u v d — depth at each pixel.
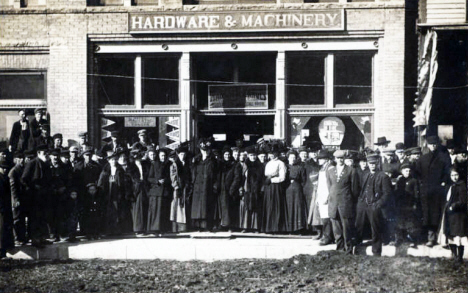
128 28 18.52
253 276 12.16
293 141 18.64
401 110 18.14
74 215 14.79
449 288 11.06
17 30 18.78
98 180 15.28
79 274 12.45
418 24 17.28
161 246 14.09
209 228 15.39
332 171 13.87
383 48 18.22
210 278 12.04
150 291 11.05
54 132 18.72
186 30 18.42
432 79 17.45
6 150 14.84
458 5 17.34
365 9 18.19
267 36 18.41
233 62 18.94
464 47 17.52
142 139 17.88
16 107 18.89
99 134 18.91
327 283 11.46
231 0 18.83
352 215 13.63
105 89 18.94
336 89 18.62
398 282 11.45
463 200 13.04
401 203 13.91
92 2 18.89
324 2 18.47
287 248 14.05
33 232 14.13
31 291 11.08
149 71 18.95
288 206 15.04
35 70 18.89
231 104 18.97
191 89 18.83
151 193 15.26
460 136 17.77
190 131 18.77
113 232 15.14
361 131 18.48
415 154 14.43
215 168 15.34
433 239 13.83
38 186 14.17
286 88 18.58
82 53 18.62
